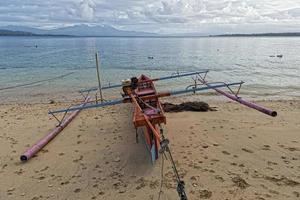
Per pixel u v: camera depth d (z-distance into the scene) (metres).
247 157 6.00
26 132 8.13
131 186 4.96
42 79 19.50
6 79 19.48
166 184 4.96
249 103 7.32
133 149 6.61
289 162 5.74
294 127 8.05
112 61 32.19
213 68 24.58
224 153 6.21
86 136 7.67
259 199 4.44
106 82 18.08
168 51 51.97
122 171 5.56
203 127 8.04
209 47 68.12
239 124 8.35
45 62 31.61
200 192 4.67
